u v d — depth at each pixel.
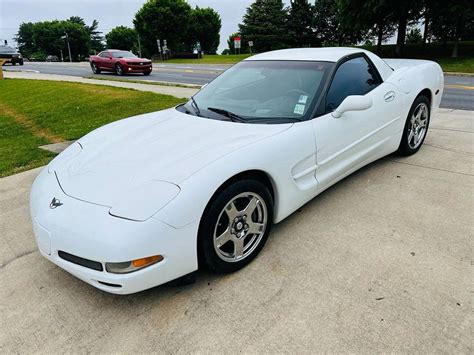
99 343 2.01
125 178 2.27
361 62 3.63
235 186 2.34
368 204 3.35
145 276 2.05
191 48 66.69
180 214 2.07
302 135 2.79
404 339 1.92
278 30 48.72
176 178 2.18
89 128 7.09
